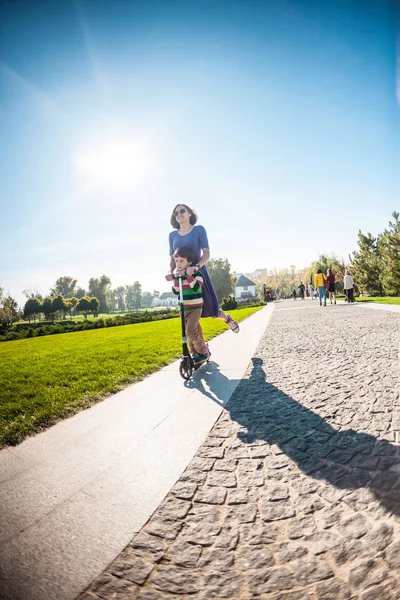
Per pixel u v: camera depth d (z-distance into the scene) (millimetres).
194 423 2504
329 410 2523
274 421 2426
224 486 1663
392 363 3680
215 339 7168
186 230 4375
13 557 1256
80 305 79188
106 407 3020
